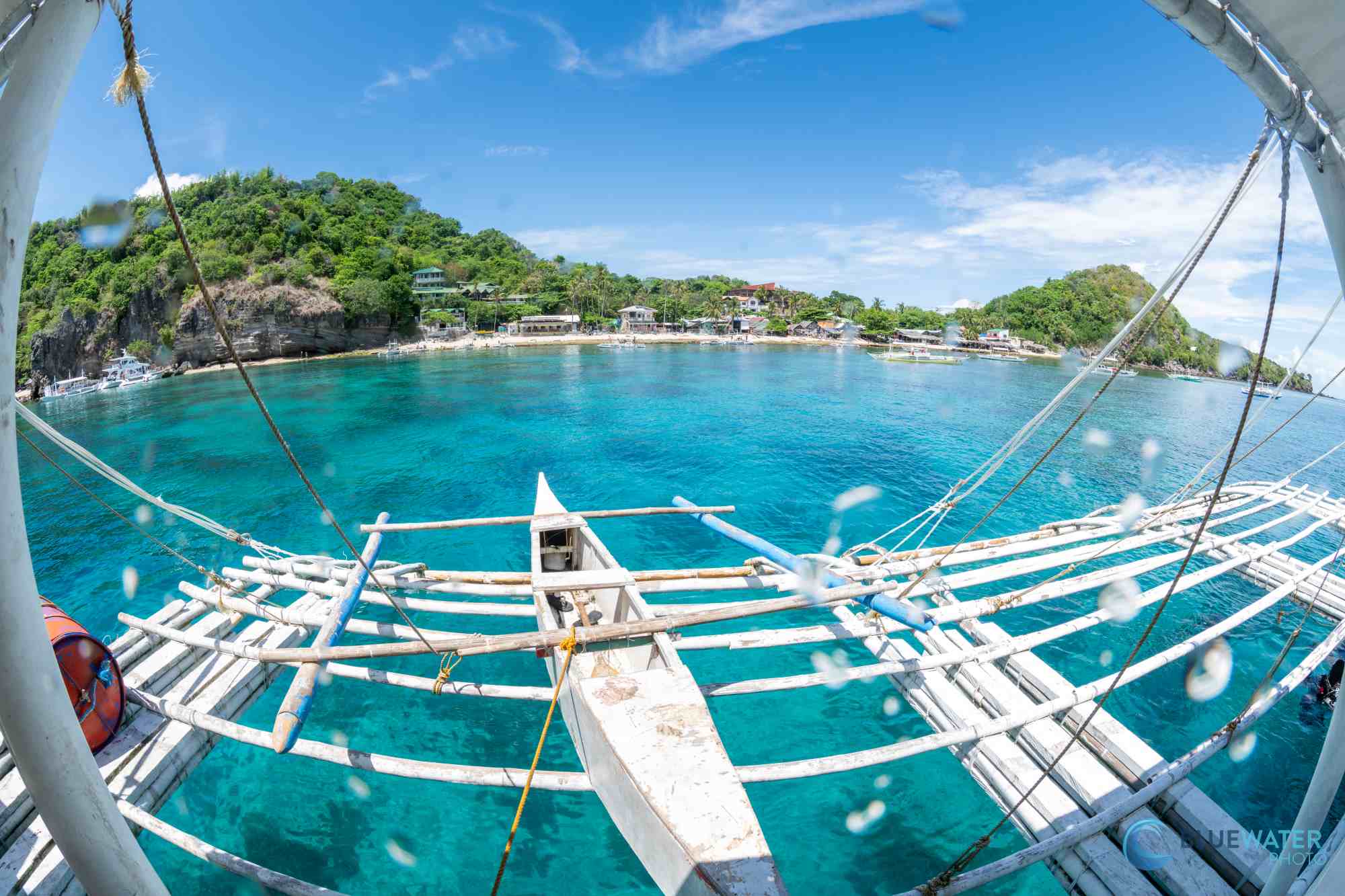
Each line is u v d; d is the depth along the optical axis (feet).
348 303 257.75
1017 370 225.76
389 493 70.44
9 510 8.65
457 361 231.71
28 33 7.80
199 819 24.64
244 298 230.07
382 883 22.40
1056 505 65.77
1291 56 8.46
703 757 17.40
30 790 9.70
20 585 8.89
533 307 356.18
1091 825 19.71
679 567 49.70
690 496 68.44
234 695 27.71
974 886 17.47
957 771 27.14
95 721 22.54
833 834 24.40
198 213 272.72
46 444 99.71
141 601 46.85
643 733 17.97
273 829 24.30
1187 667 34.58
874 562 30.83
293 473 79.00
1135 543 33.99
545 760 27.68
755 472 78.38
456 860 23.27
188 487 73.36
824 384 169.27
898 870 23.07
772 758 27.91
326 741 28.35
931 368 225.15
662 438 97.91
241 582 31.04
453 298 337.72
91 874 10.30
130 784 22.18
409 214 444.96
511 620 38.63
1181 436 105.70
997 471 79.20
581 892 22.18
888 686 32.42
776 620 38.29
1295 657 35.70
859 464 82.23
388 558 52.60
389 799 25.75
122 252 224.53
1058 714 25.50
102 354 211.61
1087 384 180.34
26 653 9.03
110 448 96.17
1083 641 36.99
